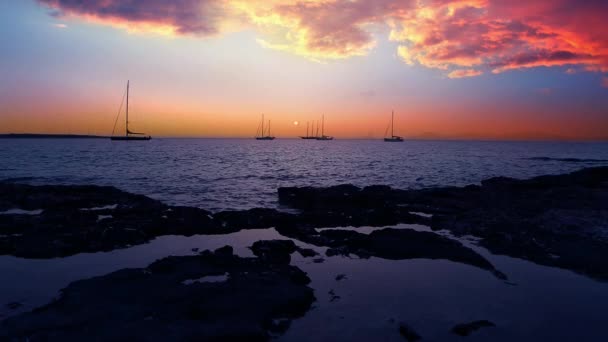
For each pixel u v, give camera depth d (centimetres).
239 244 1126
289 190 2064
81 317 597
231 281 754
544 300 728
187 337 545
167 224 1279
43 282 803
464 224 1343
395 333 602
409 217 1486
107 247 1047
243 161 5444
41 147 10400
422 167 4459
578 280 832
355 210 1686
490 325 623
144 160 5247
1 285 782
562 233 1191
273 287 730
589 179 2345
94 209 1608
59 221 1291
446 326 624
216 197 2164
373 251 1030
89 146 11438
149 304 652
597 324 636
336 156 7100
